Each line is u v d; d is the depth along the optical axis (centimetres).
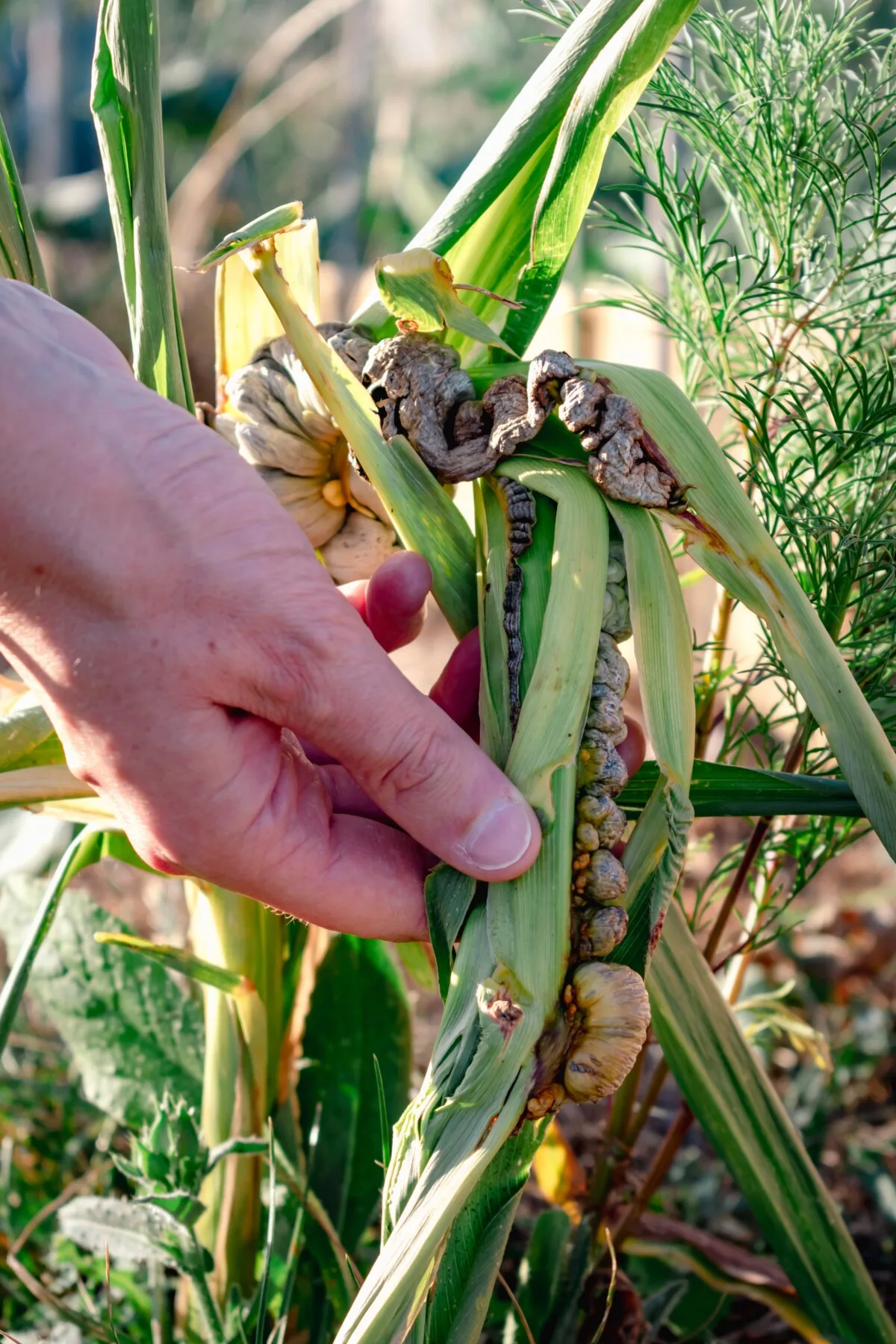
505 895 37
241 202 290
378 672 37
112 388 38
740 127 46
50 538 36
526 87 44
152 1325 51
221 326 48
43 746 45
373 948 52
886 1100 69
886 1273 56
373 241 247
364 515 47
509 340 44
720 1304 51
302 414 45
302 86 222
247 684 37
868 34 51
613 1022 36
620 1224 53
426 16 258
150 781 38
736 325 51
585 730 38
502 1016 36
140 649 37
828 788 41
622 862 39
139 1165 47
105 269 235
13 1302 54
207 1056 50
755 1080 47
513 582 39
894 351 48
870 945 81
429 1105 36
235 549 37
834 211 45
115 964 53
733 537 39
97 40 42
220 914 48
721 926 50
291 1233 50
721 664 50
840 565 45
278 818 39
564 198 42
